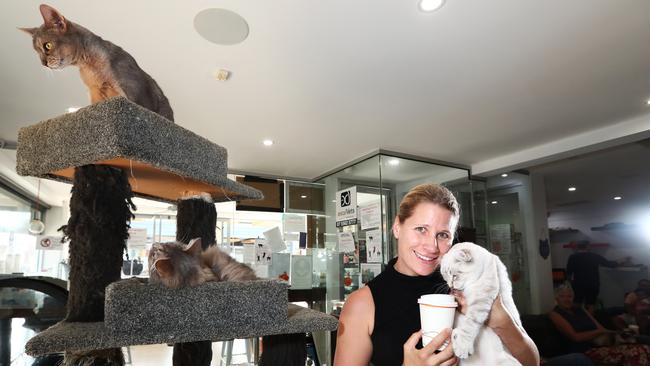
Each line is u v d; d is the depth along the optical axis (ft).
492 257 3.08
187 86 6.89
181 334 1.98
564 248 15.80
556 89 7.21
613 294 14.03
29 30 3.01
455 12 4.91
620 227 14.52
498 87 7.10
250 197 3.48
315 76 6.58
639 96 7.55
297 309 2.94
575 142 9.99
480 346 2.75
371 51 5.82
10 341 5.14
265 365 2.68
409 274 3.44
